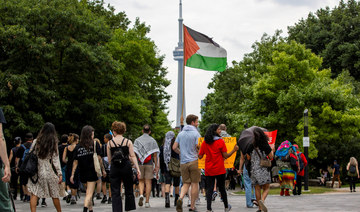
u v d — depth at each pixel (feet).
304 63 108.99
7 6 89.04
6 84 83.30
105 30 102.99
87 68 99.45
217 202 49.73
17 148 52.90
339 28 169.27
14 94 83.46
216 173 32.37
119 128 30.58
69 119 102.42
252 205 40.34
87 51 93.56
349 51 160.76
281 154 57.21
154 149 40.11
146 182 41.06
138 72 124.67
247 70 145.28
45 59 90.07
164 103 168.96
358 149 117.70
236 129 122.72
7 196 19.62
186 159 35.06
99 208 42.22
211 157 32.53
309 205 41.47
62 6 94.68
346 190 79.92
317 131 108.47
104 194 49.57
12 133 87.66
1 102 84.79
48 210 41.04
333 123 108.37
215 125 32.94
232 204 45.68
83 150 33.27
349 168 75.87
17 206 46.09
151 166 40.96
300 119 106.93
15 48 85.97
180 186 47.09
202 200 54.29
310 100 108.47
